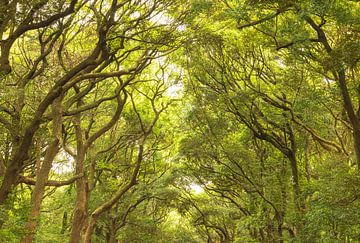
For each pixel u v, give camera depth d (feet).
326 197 48.44
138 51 68.23
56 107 50.49
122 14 51.72
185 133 84.12
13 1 37.22
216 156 82.28
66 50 57.21
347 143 69.46
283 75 66.90
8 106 48.60
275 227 74.84
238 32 60.29
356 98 57.16
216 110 76.23
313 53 54.19
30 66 55.77
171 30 56.29
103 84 75.46
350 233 52.06
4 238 38.29
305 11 42.63
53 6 38.19
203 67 71.36
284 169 78.07
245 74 70.64
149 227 112.98
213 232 164.66
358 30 43.39
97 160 84.48
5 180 37.45
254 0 45.78
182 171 94.27
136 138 84.17
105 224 101.50
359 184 46.11
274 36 55.98
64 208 92.73
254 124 72.69
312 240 62.08
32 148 50.78
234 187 92.68
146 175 106.83
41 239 83.20
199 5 52.85
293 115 65.57
